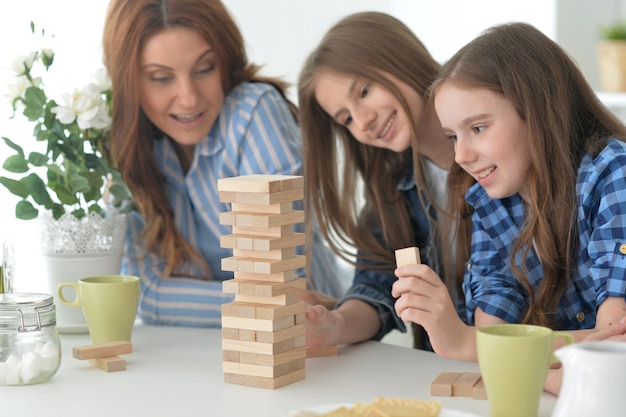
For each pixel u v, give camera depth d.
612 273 1.50
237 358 1.44
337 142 2.17
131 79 2.02
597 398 1.00
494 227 1.74
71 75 3.02
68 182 1.89
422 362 1.56
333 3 3.67
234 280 1.47
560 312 1.69
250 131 2.09
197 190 2.15
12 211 2.90
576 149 1.67
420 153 2.05
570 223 1.62
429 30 3.72
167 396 1.39
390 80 1.96
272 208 1.44
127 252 2.07
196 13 2.02
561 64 1.69
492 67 1.61
